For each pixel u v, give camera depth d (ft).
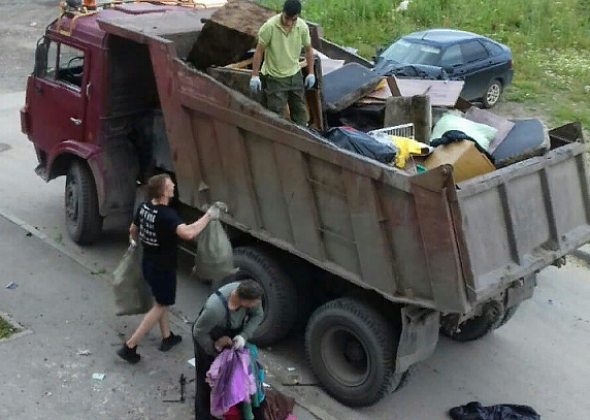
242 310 17.07
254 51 23.36
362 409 20.36
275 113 20.34
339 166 18.22
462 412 20.06
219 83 20.67
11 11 74.18
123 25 24.08
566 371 22.91
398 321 19.36
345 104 23.67
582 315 26.43
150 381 20.47
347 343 20.47
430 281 17.35
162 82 22.39
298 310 21.88
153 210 19.42
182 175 22.99
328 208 19.11
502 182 17.97
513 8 67.67
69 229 28.14
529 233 19.11
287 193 19.94
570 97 51.34
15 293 24.49
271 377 21.34
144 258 20.11
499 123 23.40
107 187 26.09
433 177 16.30
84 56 25.58
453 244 16.62
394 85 24.34
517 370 22.85
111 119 25.68
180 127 22.34
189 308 24.64
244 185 21.15
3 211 30.96
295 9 20.80
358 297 19.85
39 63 28.07
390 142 19.80
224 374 16.90
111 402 19.42
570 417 20.63
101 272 26.21
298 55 21.89
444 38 47.65
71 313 23.53
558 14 68.28
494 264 17.98
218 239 19.70
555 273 29.63
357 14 64.54
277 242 20.84
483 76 47.55
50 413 18.74
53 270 26.27
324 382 20.62
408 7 67.56
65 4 27.04
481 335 23.34
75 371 20.56
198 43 22.53
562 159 20.21
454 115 23.26
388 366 18.99
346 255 19.24
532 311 26.55
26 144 39.70
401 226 17.57
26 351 21.25
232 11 22.90
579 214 21.24
